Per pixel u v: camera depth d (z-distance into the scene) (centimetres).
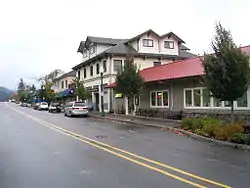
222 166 921
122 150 1207
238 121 1725
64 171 870
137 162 977
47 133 1830
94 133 1817
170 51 4328
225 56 1585
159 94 2964
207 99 2361
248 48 2181
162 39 4291
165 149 1234
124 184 732
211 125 1596
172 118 2583
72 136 1673
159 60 4231
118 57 4006
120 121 2778
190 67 2550
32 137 1642
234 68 1571
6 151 1212
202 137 1540
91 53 4638
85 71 4916
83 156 1088
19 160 1030
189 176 800
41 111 5628
